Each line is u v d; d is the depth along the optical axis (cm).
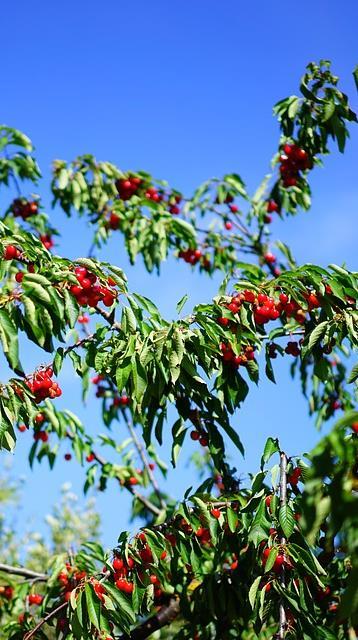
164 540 448
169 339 423
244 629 507
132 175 818
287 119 630
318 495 260
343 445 238
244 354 470
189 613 493
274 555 400
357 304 477
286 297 470
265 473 416
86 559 560
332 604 466
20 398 415
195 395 471
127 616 436
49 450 630
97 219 801
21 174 809
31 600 585
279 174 729
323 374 487
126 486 685
